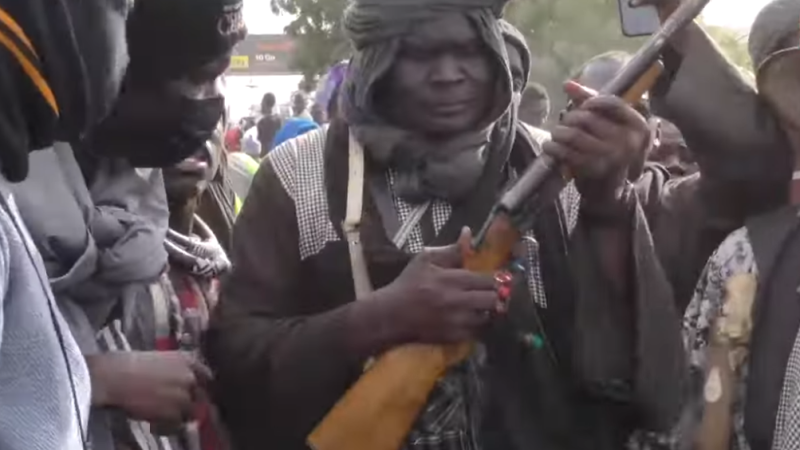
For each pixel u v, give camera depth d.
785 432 1.63
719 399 1.75
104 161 1.70
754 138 1.85
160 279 1.90
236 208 2.69
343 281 1.78
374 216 1.78
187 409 1.62
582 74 2.96
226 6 1.61
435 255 1.67
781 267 1.72
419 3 1.69
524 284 1.73
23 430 1.09
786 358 1.67
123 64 1.23
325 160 1.82
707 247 2.01
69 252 1.56
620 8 1.74
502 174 1.80
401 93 1.73
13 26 1.09
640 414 1.73
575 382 1.74
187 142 1.68
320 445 1.67
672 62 1.83
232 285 1.84
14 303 1.11
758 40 1.87
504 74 1.73
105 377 1.58
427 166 1.75
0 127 1.09
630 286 1.71
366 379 1.68
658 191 2.15
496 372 1.74
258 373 1.76
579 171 1.61
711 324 1.80
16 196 1.49
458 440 1.73
